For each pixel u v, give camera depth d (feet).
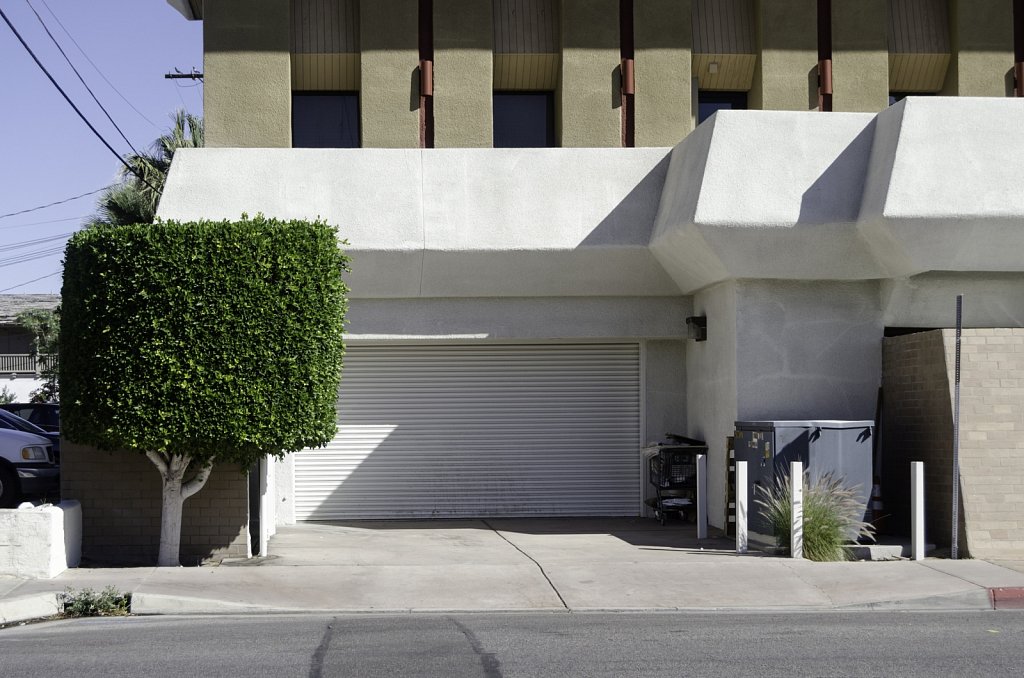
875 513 48.93
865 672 25.41
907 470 49.90
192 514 44.98
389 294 57.67
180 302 40.11
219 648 28.58
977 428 45.96
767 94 62.44
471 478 59.98
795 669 25.75
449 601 36.86
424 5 61.87
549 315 58.85
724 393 54.13
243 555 45.01
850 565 42.34
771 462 46.24
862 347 53.11
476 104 60.95
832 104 62.69
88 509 44.83
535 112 64.85
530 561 43.96
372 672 25.54
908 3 64.95
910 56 64.39
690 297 59.57
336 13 62.59
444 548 48.67
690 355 59.98
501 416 60.18
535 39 63.16
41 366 144.66
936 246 48.98
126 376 39.78
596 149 56.75
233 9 60.44
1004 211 48.01
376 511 59.47
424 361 60.03
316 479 59.36
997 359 46.47
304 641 29.66
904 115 48.42
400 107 60.85
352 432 59.62
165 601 35.42
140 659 27.07
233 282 40.47
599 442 60.49
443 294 57.93
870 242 51.08
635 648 28.50
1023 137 48.73
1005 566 42.16
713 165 50.26
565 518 59.98
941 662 26.58
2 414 62.95
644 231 56.39
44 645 29.14
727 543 49.67
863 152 51.01
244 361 40.42
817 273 52.24
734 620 33.58
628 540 51.13
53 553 39.55
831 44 62.85
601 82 61.57
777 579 39.75
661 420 60.39
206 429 39.93
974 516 45.19
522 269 56.80
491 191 55.93
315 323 41.63
